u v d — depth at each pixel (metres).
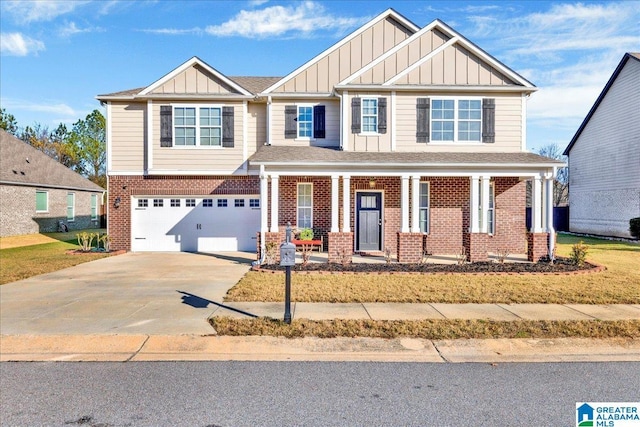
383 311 6.89
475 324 6.17
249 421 3.66
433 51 13.95
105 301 7.67
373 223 14.88
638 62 20.66
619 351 5.41
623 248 17.17
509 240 14.88
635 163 20.97
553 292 8.27
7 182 20.75
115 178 15.51
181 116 15.29
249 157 15.52
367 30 15.52
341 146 14.02
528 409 3.90
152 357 5.18
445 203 14.72
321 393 4.21
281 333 5.84
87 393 4.20
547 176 12.44
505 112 14.05
